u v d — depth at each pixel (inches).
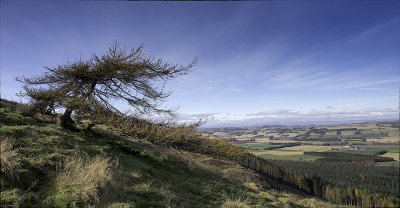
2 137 207.8
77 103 336.2
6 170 154.3
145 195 215.2
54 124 369.1
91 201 169.8
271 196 427.8
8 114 317.1
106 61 382.0
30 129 275.3
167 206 199.9
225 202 277.1
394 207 2753.4
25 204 141.9
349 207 984.9
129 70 386.3
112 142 392.8
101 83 408.8
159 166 371.9
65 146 268.2
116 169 250.2
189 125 445.4
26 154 205.3
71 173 190.4
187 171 406.6
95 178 187.6
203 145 473.4
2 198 134.6
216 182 381.7
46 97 364.8
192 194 280.7
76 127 393.1
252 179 646.5
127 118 396.2
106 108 392.5
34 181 167.8
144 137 387.9
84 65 379.6
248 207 278.7
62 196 158.9
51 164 202.2
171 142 409.4
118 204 171.9
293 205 419.8
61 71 384.2
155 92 426.0
